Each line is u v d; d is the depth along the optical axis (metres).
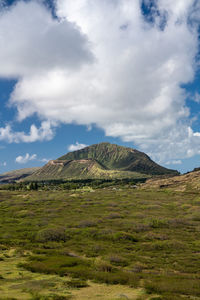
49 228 59.81
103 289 22.62
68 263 33.12
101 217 82.94
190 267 34.12
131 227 67.25
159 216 86.00
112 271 30.11
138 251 44.53
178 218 81.38
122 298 19.33
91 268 31.41
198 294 22.09
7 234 56.53
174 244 48.56
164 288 22.97
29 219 78.81
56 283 23.94
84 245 48.94
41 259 35.97
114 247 47.09
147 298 20.08
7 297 18.22
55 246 47.56
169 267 33.97
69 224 69.88
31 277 26.52
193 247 47.62
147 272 30.75
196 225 73.31
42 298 18.39
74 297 19.53
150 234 58.38
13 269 30.34
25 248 45.41
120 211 97.69
